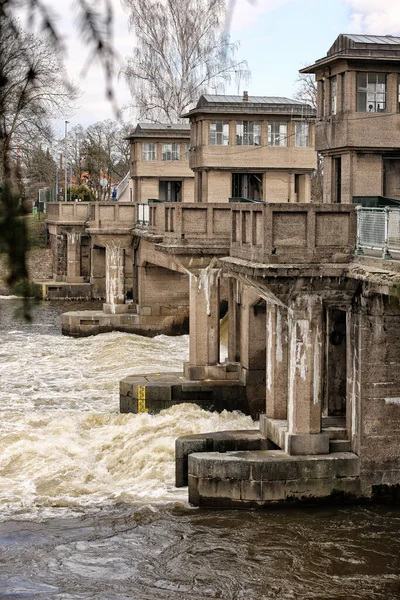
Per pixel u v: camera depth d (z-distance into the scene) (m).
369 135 32.38
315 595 15.73
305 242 19.31
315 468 19.62
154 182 58.75
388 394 19.70
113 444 24.72
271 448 21.44
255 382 28.20
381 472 19.83
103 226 46.50
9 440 24.47
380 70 32.09
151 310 45.53
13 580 16.23
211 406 28.08
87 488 21.66
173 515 19.56
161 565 16.98
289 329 19.86
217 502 19.86
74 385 34.06
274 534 18.42
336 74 32.75
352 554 17.45
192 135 49.25
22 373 36.41
